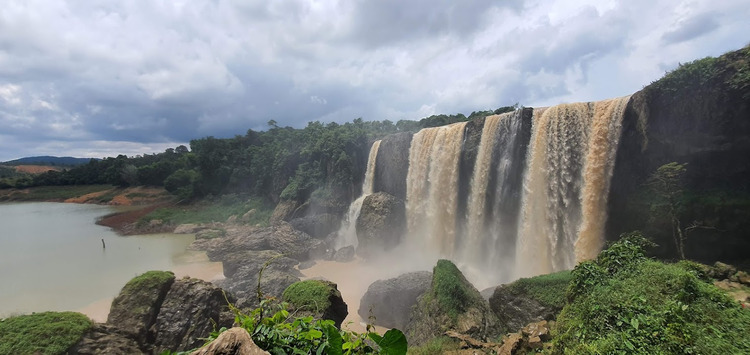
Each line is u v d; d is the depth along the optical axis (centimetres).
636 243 1703
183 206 7294
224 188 7600
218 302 1736
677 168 1825
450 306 1689
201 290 1723
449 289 1759
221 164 7656
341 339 430
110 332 1409
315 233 4575
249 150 7619
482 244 3100
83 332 1301
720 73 1798
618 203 2206
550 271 2525
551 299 1527
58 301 2680
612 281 1038
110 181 11825
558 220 2497
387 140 4388
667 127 1991
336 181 4912
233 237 4159
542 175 2619
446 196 3522
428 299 1869
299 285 1603
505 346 1202
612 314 899
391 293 2203
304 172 5525
